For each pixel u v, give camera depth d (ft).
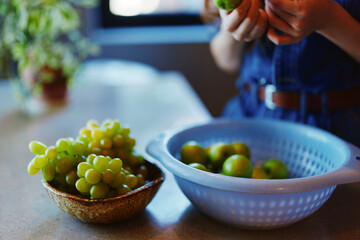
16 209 2.04
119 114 3.43
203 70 6.41
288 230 1.89
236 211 1.80
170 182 2.28
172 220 1.96
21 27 3.20
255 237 1.85
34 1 3.23
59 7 3.34
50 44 3.60
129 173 1.92
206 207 1.88
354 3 2.22
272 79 2.63
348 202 2.08
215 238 1.85
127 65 5.53
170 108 3.62
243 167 1.94
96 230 1.89
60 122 3.25
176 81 4.79
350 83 2.48
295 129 2.37
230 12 2.03
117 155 2.03
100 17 6.61
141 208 1.90
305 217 1.88
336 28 2.11
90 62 5.70
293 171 2.37
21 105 3.68
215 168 2.18
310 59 2.43
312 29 2.02
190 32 6.64
